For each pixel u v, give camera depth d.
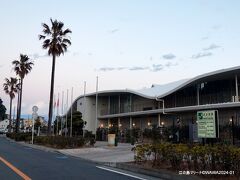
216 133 14.44
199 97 51.03
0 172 13.52
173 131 41.31
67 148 30.72
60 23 44.72
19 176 12.38
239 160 11.52
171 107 55.12
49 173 13.44
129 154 24.06
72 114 64.88
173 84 61.34
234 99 43.12
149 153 16.39
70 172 13.94
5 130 110.25
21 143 43.00
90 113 73.56
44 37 44.53
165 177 13.20
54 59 43.78
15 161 18.25
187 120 51.53
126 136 50.88
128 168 16.11
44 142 36.41
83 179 11.98
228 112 44.88
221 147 12.36
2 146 34.53
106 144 39.47
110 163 18.22
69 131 62.34
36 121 81.62
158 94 57.06
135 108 65.50
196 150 12.84
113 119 72.31
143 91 63.81
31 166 15.88
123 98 70.00
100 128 64.69
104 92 68.50
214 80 48.25
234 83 46.38
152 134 44.06
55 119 76.19
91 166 16.91
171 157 14.21
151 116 60.12
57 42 44.50
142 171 14.83
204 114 15.11
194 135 26.56
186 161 13.58
